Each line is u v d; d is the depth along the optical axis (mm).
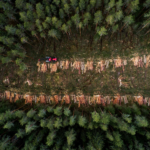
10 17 30516
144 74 31469
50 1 31000
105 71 32375
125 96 31797
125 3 28781
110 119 26891
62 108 32406
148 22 26422
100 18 28156
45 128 29125
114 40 32281
